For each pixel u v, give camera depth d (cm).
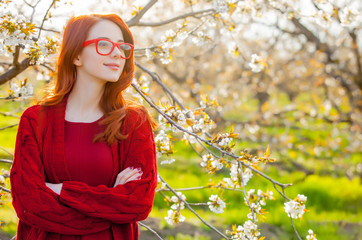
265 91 1059
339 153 938
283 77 1088
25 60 276
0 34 204
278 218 557
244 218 562
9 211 428
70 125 168
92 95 171
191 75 1016
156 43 270
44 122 165
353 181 895
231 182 211
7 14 203
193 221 536
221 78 1062
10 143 760
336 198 778
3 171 281
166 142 221
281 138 882
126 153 170
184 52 987
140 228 472
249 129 837
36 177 157
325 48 802
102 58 166
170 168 882
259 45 1052
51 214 153
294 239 505
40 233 158
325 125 1022
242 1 321
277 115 879
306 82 1070
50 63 307
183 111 218
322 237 523
